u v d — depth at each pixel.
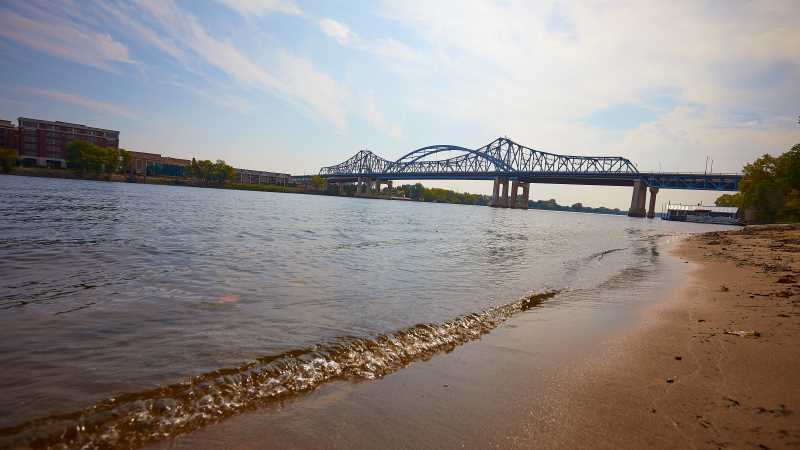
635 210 157.88
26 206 35.66
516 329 7.50
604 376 5.30
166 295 9.06
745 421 4.04
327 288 10.45
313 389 4.77
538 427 4.01
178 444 3.56
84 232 20.75
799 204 63.47
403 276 12.83
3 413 3.84
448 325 7.43
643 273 15.23
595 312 8.92
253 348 5.85
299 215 49.94
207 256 15.19
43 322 6.81
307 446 3.57
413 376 5.26
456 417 4.20
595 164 176.88
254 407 4.28
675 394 4.70
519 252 22.11
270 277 11.69
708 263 18.17
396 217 62.97
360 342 6.27
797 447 3.54
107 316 7.30
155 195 81.94
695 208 144.12
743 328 7.29
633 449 3.59
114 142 182.62
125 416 3.94
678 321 8.04
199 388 4.57
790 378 5.07
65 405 4.06
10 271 11.02
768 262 17.41
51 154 163.12
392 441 3.71
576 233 46.59
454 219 68.81
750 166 86.88
